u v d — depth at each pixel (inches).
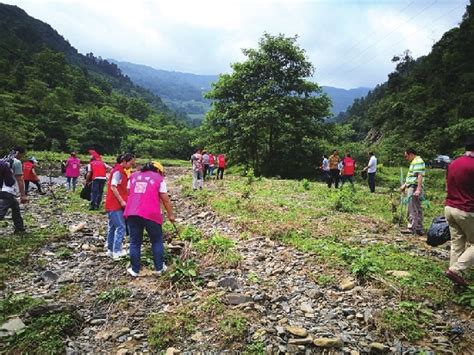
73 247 279.0
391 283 192.9
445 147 1743.4
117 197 248.2
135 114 4345.5
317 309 172.7
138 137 3004.4
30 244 276.5
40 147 2287.2
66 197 537.3
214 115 1234.6
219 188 633.0
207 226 346.6
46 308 163.9
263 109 1072.8
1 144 1577.3
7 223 348.2
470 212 184.2
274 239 292.8
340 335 149.3
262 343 142.5
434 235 232.4
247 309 167.0
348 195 491.2
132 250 215.2
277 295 187.6
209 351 140.8
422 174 305.0
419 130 2145.7
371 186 611.8
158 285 202.5
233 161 1301.7
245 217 364.2
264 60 1171.3
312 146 1243.8
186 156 3036.4
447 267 223.6
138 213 208.1
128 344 146.9
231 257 241.8
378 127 2795.3
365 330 153.9
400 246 270.4
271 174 1242.0
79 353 140.7
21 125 2263.8
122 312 172.9
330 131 1253.1
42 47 4724.4
